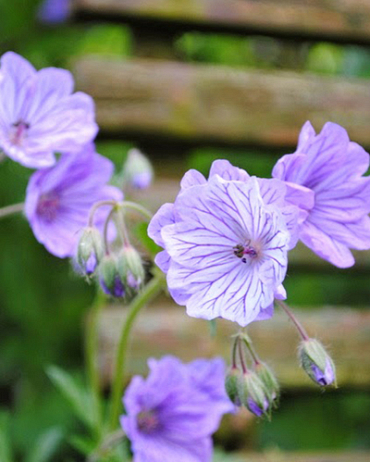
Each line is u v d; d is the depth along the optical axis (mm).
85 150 512
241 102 695
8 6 854
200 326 673
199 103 688
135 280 479
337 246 468
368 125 717
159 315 670
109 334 659
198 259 442
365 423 823
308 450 800
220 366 533
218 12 700
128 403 518
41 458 610
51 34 878
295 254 692
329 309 699
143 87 681
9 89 501
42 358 808
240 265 444
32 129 506
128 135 682
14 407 795
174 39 708
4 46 877
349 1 726
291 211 431
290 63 944
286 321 686
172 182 689
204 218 442
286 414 819
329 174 467
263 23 710
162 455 526
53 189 518
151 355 665
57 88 509
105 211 520
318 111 708
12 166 792
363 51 974
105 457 540
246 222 441
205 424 535
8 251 809
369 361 694
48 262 817
